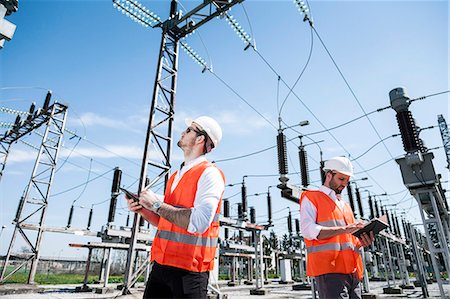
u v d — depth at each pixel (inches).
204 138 101.2
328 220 123.2
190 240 82.6
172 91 366.9
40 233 537.6
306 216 123.0
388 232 660.1
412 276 1352.1
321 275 116.8
